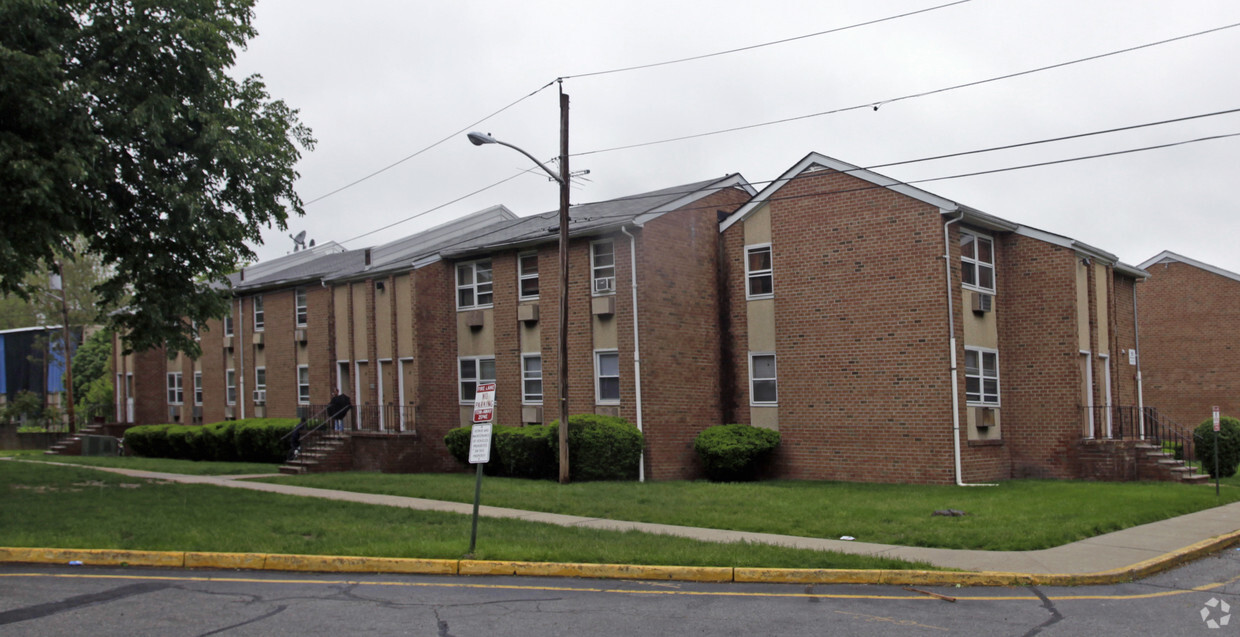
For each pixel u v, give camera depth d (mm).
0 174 15078
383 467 26422
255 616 8898
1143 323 35156
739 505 16844
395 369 28516
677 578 10969
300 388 33688
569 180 21625
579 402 24656
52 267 19281
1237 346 33250
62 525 13875
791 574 10812
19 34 15609
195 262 19000
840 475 22531
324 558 11492
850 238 22719
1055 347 22844
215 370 38562
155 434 36875
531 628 8461
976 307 22453
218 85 18125
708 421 24688
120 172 17484
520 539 12953
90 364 55969
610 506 16719
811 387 23234
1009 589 10336
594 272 24703
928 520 14523
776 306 24047
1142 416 27531
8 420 46875
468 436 25188
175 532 13242
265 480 22438
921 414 21312
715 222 25750
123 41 16781
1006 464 22969
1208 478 22031
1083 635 8234
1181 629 8453
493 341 27156
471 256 27938
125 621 8656
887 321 21969
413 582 10758
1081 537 13219
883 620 8820
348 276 30281
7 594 9812
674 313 24078
